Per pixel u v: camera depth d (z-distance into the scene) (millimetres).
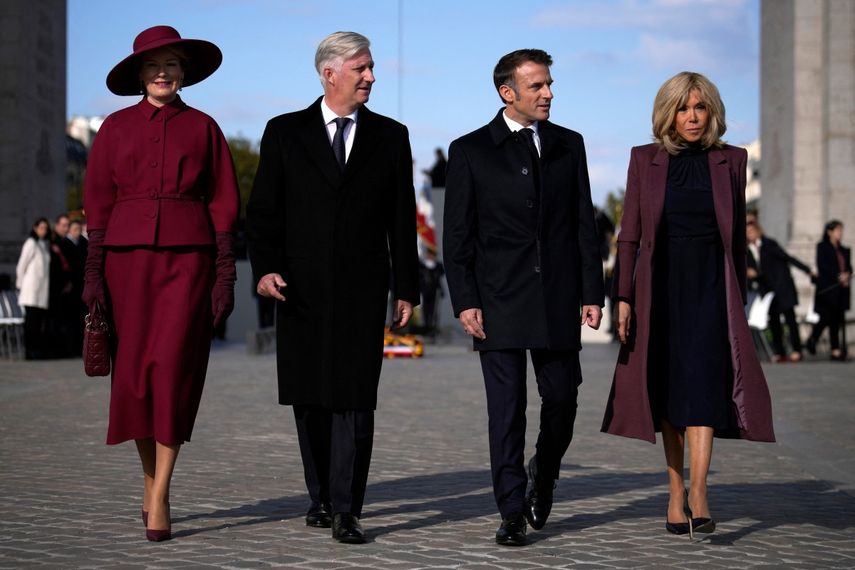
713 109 10922
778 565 9836
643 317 10891
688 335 10836
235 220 11062
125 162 10844
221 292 10859
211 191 11102
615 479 14211
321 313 10922
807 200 43406
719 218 10805
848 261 35875
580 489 13523
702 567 9750
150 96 11023
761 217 47906
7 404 22094
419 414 20797
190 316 10758
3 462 15125
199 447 16609
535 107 10984
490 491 13281
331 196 10961
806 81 43406
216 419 19922
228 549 10266
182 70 11109
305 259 10992
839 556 10188
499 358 10906
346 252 10922
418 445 16969
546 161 11078
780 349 35406
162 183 10836
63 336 36531
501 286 10922
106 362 10859
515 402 10859
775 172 45969
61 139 48562
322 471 11273
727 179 10891
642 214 11023
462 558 9992
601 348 43062
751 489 13531
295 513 11898
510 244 10961
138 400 10695
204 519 11578
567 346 10906
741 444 17125
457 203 11109
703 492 10820
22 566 9586
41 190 46062
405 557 10008
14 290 43250
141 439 10906
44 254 35375
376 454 16094
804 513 12117
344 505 10672
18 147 43938
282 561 9828
